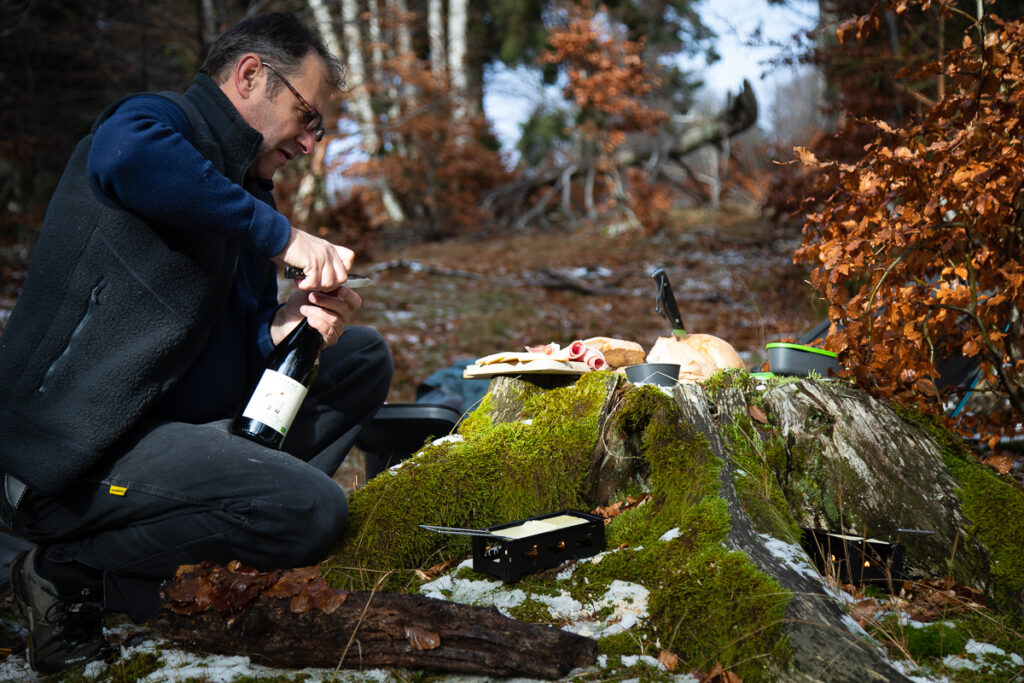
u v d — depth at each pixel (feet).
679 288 41.65
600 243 59.41
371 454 10.50
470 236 66.74
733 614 5.99
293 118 7.24
